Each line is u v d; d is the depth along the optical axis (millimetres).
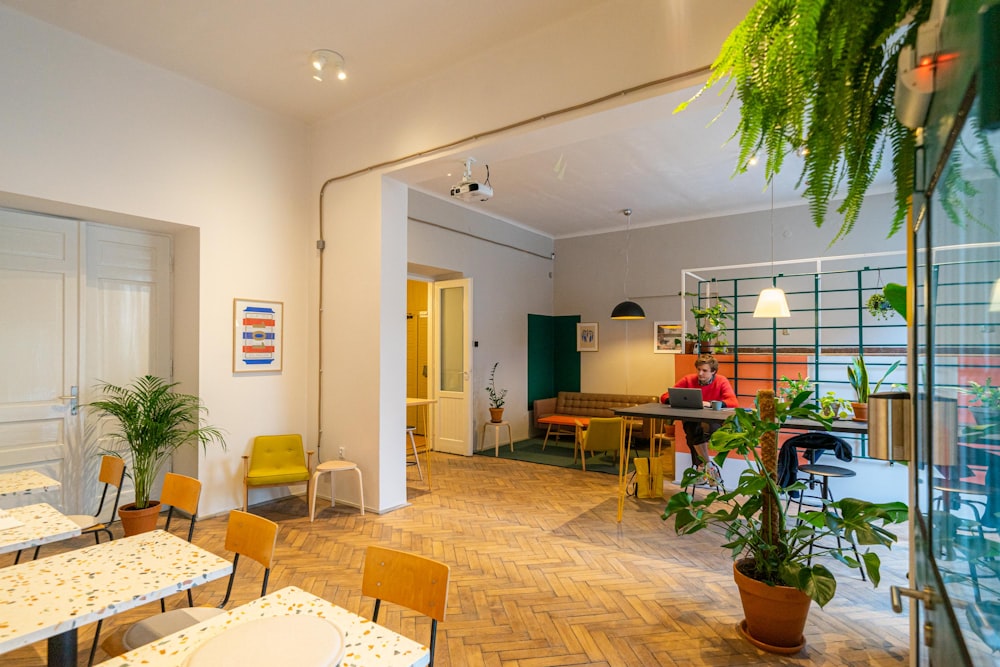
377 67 4285
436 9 3549
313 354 5332
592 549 3945
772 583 2658
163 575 1691
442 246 7277
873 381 6129
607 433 6137
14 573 1695
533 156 5742
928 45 680
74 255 4219
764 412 2775
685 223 8336
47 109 3719
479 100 4109
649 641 2715
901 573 3594
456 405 7621
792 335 7398
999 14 442
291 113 5164
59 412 4117
